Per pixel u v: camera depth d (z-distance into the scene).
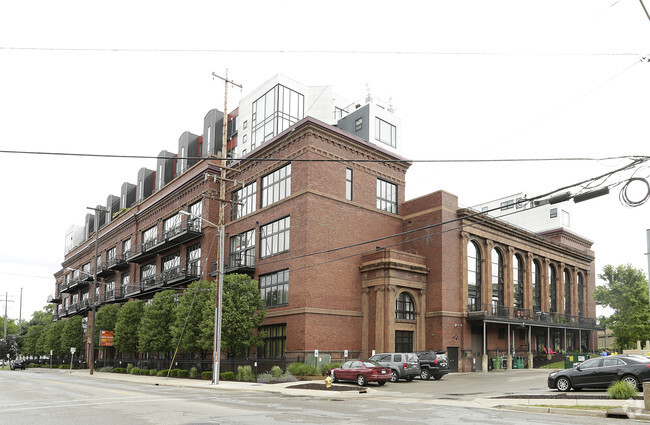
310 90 48.47
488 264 42.03
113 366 58.09
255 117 47.75
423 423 13.19
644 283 44.44
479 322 39.38
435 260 38.56
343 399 20.67
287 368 32.22
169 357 47.41
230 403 18.52
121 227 62.59
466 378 31.77
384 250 36.56
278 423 13.03
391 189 41.94
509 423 13.18
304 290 34.34
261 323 35.19
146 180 64.56
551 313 47.62
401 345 36.22
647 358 20.12
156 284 49.81
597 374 20.41
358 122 47.38
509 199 61.00
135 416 14.52
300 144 37.12
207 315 33.62
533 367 43.38
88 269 73.81
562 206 56.88
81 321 63.84
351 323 36.31
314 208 35.69
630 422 13.47
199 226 45.38
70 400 19.86
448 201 39.81
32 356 92.56
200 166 46.25
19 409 16.62
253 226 40.69
